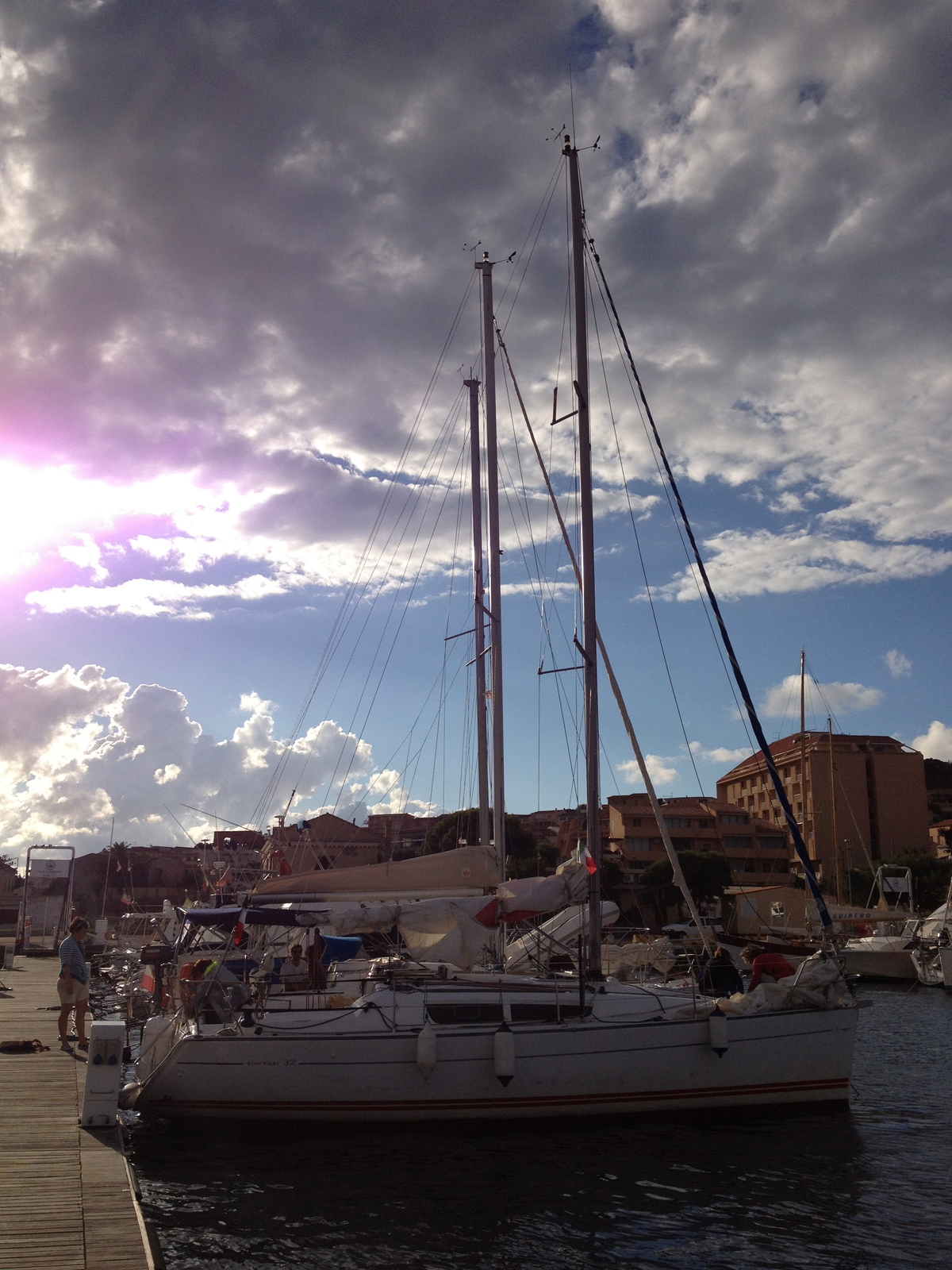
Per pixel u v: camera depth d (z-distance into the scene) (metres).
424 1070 12.84
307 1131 12.83
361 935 15.88
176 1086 12.84
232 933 14.85
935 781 120.00
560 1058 13.18
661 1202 10.75
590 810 15.36
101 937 35.06
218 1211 10.23
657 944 18.16
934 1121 14.29
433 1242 9.56
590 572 16.11
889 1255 9.44
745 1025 13.85
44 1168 8.68
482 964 16.28
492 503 21.44
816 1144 12.92
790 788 92.12
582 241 16.88
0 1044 14.15
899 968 39.81
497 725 20.58
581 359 16.59
